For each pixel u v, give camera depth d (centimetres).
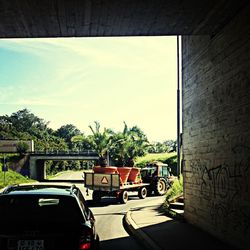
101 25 1145
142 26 1148
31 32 1206
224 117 1078
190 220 1459
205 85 1246
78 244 615
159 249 1047
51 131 17050
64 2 954
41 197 670
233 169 1016
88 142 7188
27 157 8588
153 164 3594
